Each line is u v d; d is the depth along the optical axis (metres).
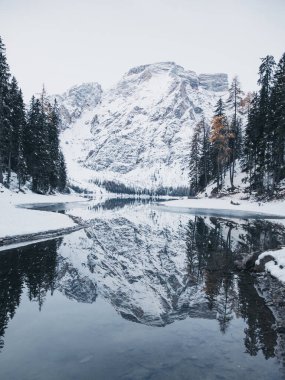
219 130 51.03
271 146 40.88
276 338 6.17
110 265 12.85
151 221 30.17
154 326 6.78
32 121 52.50
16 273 11.28
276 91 40.34
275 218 31.06
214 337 6.21
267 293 9.09
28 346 5.79
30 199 47.53
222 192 52.03
